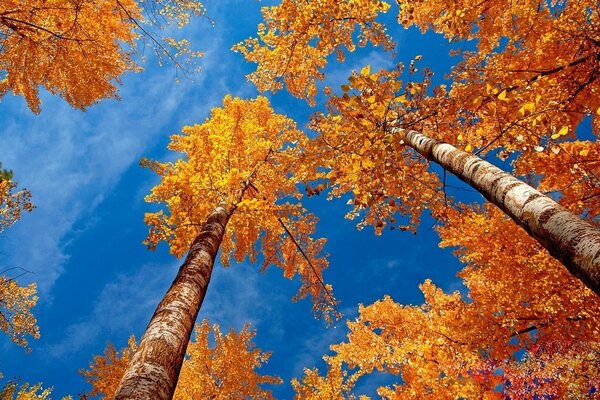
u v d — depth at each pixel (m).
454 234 5.84
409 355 7.27
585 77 4.50
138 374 1.76
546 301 4.98
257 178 6.88
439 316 7.41
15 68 5.64
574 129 4.50
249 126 6.63
